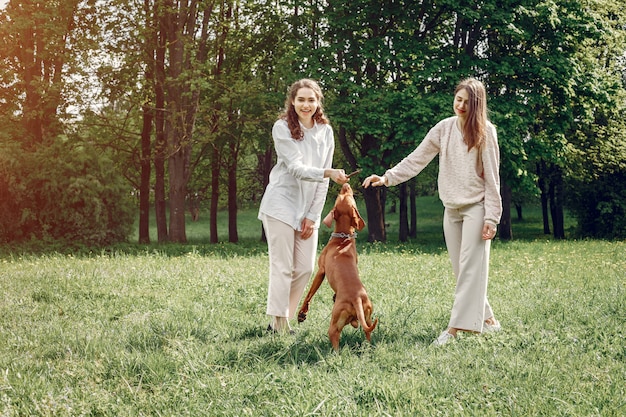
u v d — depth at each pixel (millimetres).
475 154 5094
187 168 21891
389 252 15148
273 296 5180
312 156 5254
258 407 3330
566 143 24016
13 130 22625
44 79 22328
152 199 32594
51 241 20609
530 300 6801
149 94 22594
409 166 5484
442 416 3186
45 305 6406
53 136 22266
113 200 21812
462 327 5035
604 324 5438
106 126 23547
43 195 20812
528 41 22078
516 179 21172
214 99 22938
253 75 24016
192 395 3469
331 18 20656
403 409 3260
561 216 29656
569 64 21328
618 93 23016
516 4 20891
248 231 39469
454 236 5367
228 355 4207
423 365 4020
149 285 7766
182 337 4777
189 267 9805
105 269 9352
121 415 3229
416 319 5801
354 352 4430
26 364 3996
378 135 20828
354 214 5074
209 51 23656
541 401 3342
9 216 20922
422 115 19688
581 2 22875
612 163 26125
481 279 5062
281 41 23281
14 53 22172
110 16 21703
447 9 20375
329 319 5699
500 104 20688
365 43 20828
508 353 4391
